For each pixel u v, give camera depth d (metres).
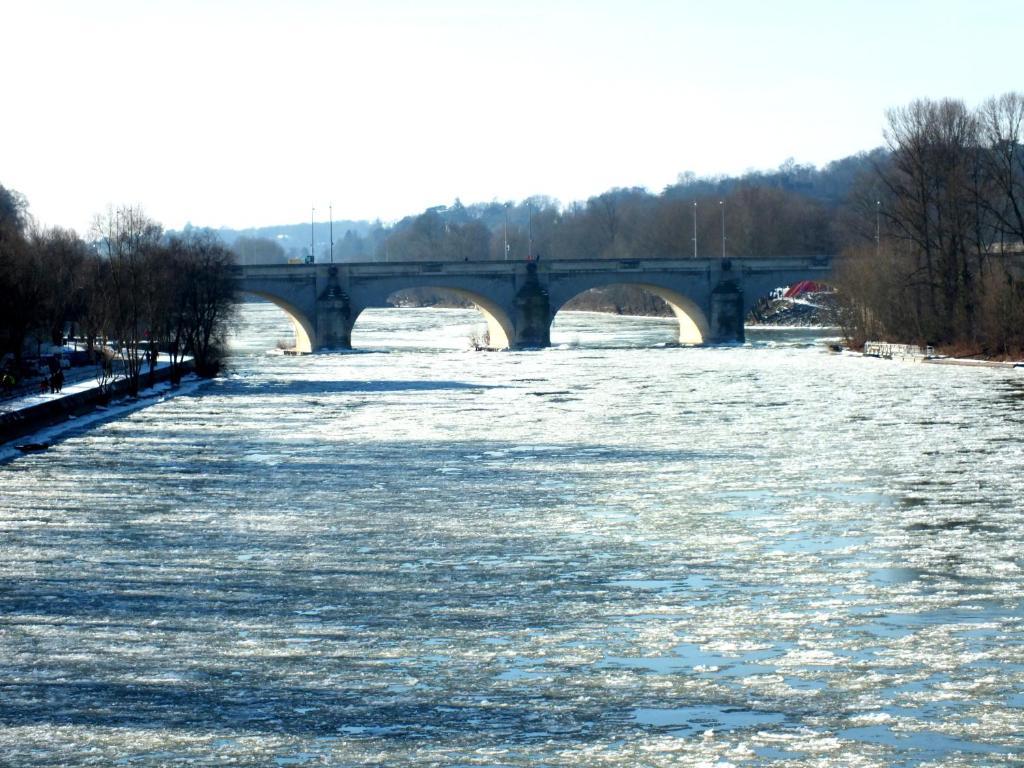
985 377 163.38
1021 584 58.09
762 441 104.44
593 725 42.06
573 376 177.00
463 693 44.97
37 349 171.25
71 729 42.03
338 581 60.19
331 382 174.75
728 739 40.84
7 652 49.66
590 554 64.94
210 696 44.88
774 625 52.09
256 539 69.56
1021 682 45.31
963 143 197.38
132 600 57.09
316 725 42.28
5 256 144.00
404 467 93.94
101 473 93.19
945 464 91.44
